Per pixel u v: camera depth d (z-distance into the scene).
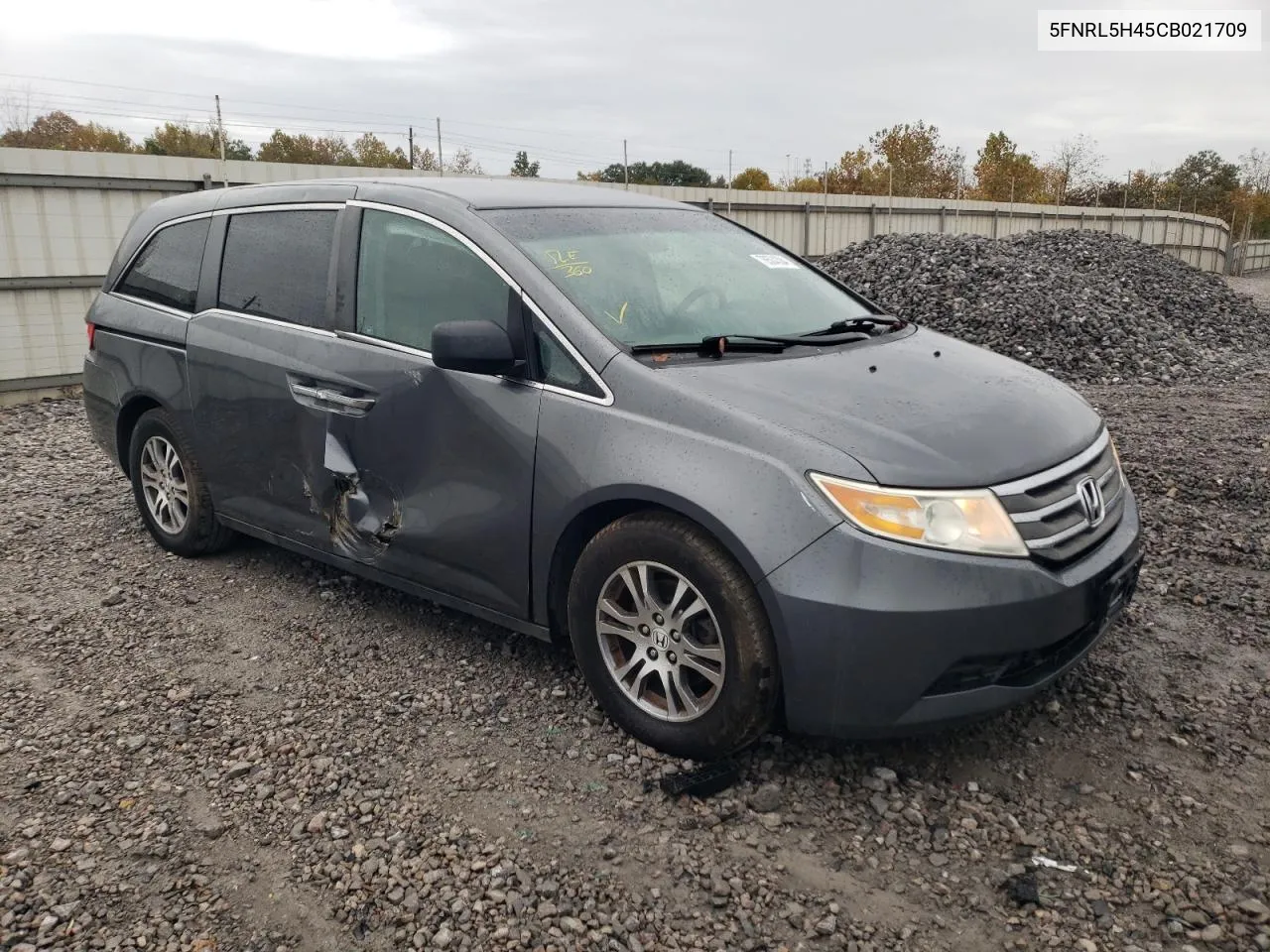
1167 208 56.69
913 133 49.62
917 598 2.71
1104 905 2.52
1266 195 63.78
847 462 2.82
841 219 25.20
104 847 2.82
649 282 3.69
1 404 9.94
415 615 4.37
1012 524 2.83
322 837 2.85
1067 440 3.21
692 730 3.07
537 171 29.38
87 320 5.36
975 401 3.25
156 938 2.46
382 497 3.86
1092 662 3.81
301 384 4.09
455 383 3.54
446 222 3.73
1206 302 14.55
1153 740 3.28
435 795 3.03
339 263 4.05
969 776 3.08
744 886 2.62
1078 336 11.23
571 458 3.22
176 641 4.15
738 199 21.98
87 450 7.69
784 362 3.37
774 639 2.88
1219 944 2.39
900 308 12.59
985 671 2.85
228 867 2.73
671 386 3.11
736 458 2.91
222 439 4.55
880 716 2.81
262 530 4.53
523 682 3.73
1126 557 3.20
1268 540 5.05
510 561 3.47
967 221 30.17
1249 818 2.87
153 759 3.27
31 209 10.02
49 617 4.41
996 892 2.59
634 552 3.10
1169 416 8.16
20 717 3.55
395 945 2.44
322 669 3.87
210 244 4.71
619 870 2.69
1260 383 10.19
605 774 3.12
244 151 22.78
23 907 2.57
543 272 3.47
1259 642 3.97
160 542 5.16
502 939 2.44
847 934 2.45
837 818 2.89
